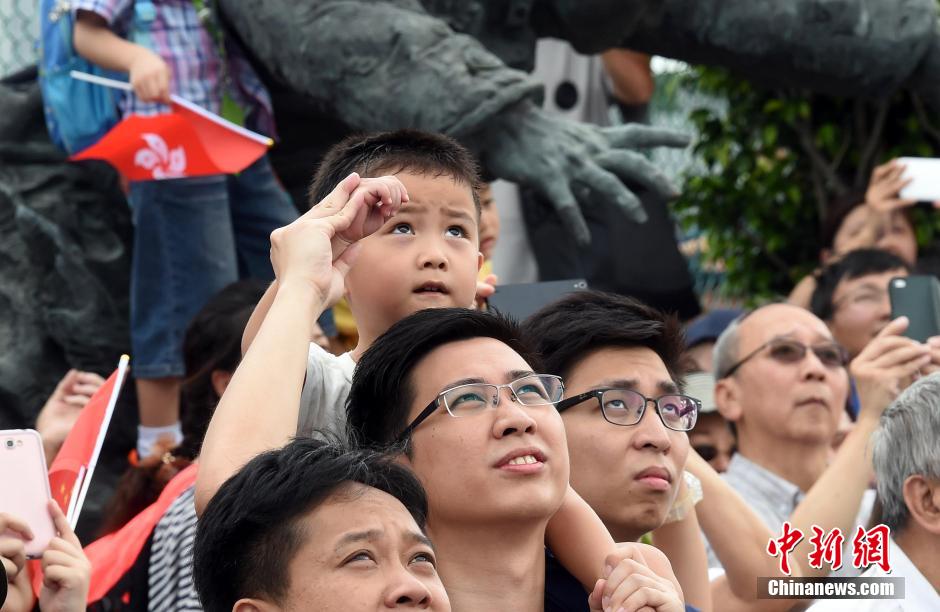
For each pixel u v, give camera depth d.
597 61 15.22
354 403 5.99
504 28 11.82
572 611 6.09
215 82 11.02
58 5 10.63
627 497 6.64
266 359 5.65
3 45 13.25
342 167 6.86
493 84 10.39
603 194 10.17
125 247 12.24
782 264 15.22
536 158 10.33
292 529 5.02
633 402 6.70
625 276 13.56
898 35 12.34
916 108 14.59
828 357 9.77
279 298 5.80
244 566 5.06
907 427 7.53
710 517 8.12
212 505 5.17
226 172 9.70
